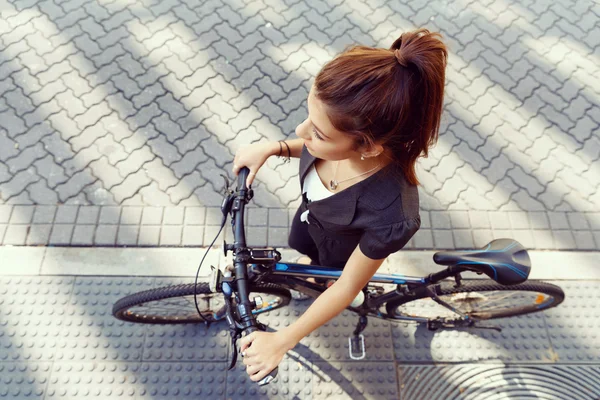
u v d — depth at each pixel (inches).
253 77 151.4
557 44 165.2
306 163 65.9
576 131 147.5
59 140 135.3
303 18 164.9
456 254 80.2
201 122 141.9
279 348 57.1
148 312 102.2
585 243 128.8
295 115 146.1
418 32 43.4
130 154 134.8
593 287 121.9
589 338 114.7
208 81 149.4
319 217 63.9
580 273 124.0
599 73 159.5
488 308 108.3
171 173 132.9
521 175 138.7
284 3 166.9
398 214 53.2
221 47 156.1
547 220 131.9
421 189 134.8
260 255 68.8
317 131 48.3
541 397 107.8
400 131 45.7
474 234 129.5
